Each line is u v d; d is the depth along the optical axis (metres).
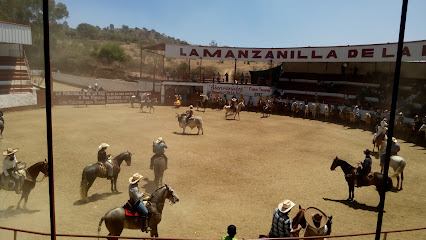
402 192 14.62
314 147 22.47
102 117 31.17
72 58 67.44
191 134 25.02
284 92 44.09
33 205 11.80
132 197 8.91
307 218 8.57
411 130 25.28
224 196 13.23
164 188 9.66
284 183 15.08
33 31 60.41
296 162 18.62
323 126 31.27
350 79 41.84
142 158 17.97
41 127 25.14
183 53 45.28
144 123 28.66
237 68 83.50
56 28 68.12
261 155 19.78
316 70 47.16
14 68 38.03
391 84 36.28
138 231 10.28
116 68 67.56
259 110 40.06
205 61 100.38
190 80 46.47
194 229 10.40
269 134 26.50
